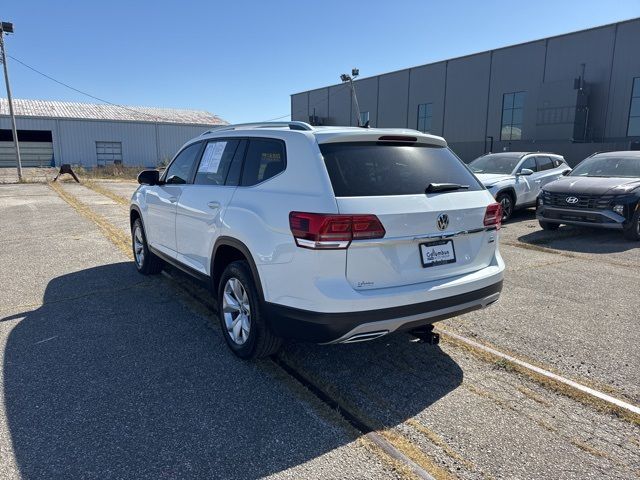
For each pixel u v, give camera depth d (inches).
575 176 394.6
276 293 130.1
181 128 1786.4
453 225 135.0
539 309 201.6
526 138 1106.1
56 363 149.5
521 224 438.0
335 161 128.8
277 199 133.6
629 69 944.9
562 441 112.5
